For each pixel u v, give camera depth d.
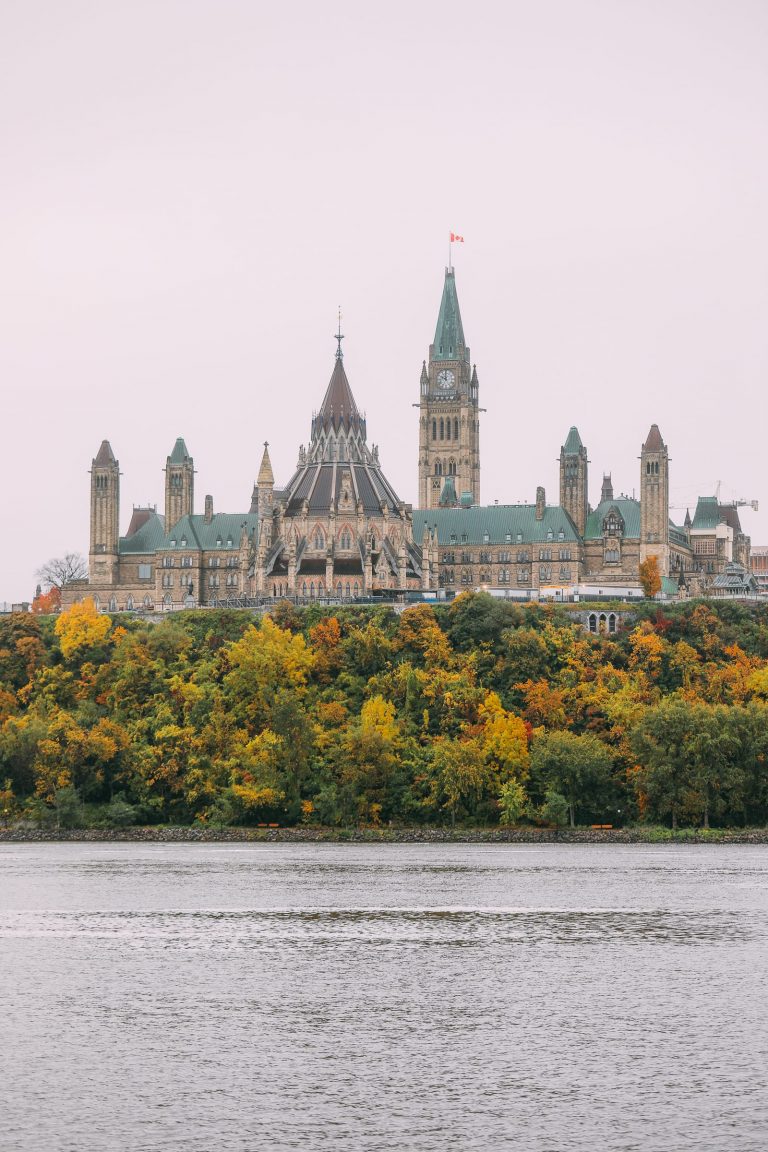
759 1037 157.38
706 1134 129.50
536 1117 133.38
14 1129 130.50
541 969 188.25
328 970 188.00
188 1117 133.25
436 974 185.62
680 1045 154.38
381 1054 151.50
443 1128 130.75
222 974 185.88
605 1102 137.12
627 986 179.25
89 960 194.00
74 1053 151.88
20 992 176.88
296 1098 138.25
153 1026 161.88
